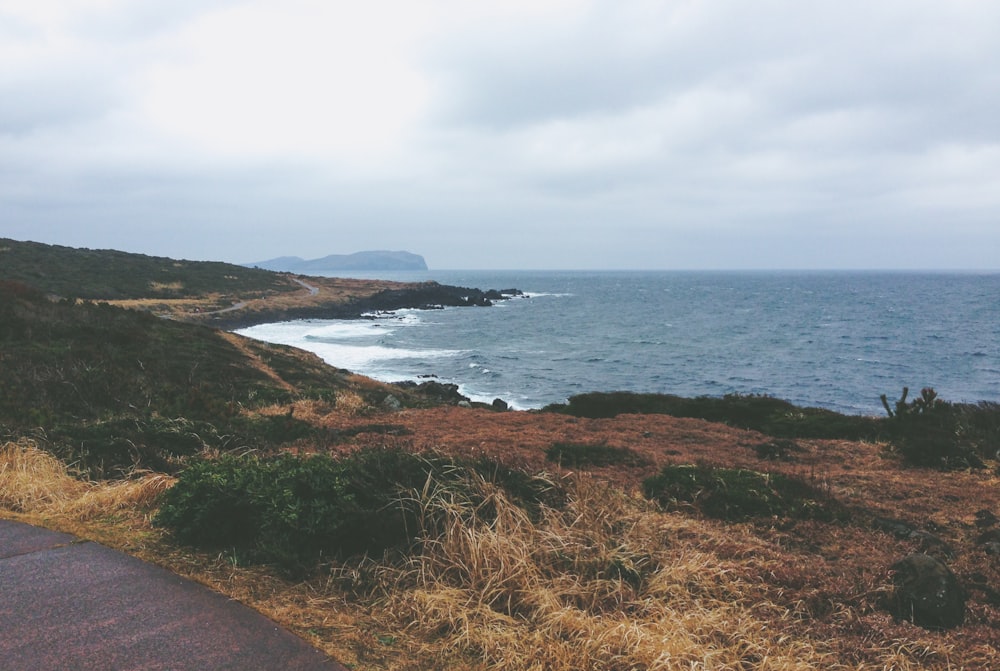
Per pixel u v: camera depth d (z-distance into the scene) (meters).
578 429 10.98
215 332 24.50
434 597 3.76
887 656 3.51
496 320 78.06
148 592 3.72
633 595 4.04
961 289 177.00
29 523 4.91
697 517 6.12
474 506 4.81
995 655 3.60
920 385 37.38
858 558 4.97
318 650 3.19
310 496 4.71
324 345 50.81
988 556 5.16
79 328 17.23
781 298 133.38
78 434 7.35
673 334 63.81
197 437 7.86
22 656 2.96
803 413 12.62
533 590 3.85
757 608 4.04
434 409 14.16
